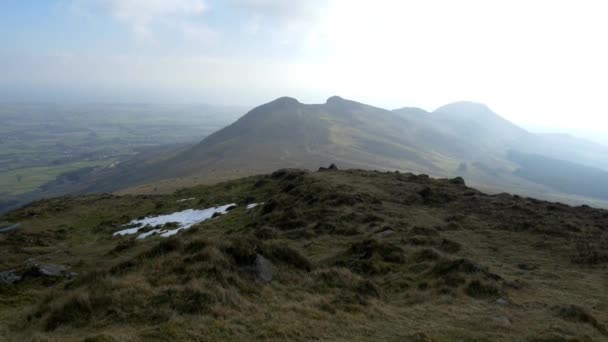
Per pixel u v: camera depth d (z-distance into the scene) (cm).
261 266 1744
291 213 3781
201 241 1819
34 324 1312
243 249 1769
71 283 1609
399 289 1927
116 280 1426
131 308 1255
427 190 4612
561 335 1320
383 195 4588
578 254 2645
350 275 1888
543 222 3459
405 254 2473
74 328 1183
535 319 1508
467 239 3059
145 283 1418
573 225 3388
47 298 1503
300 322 1292
